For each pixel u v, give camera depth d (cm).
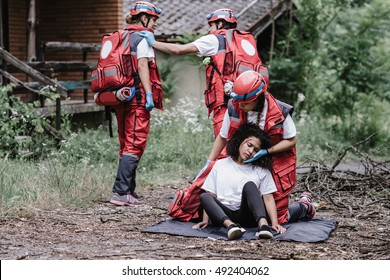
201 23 2514
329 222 938
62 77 2250
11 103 1539
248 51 1019
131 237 864
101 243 828
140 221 975
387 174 1291
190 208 921
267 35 2711
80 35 2228
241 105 852
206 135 1700
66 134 1583
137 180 1317
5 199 999
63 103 1792
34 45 1730
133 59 1098
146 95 1100
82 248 800
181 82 2469
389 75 2634
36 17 1736
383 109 2784
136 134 1109
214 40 1018
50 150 1445
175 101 2469
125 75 1098
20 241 831
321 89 2664
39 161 1378
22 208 988
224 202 863
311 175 1260
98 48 1862
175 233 868
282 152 882
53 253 771
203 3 2666
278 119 862
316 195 1173
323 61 2633
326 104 2644
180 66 2467
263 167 863
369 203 1109
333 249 810
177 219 933
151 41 1095
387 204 1124
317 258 767
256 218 839
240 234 832
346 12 2708
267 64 2514
